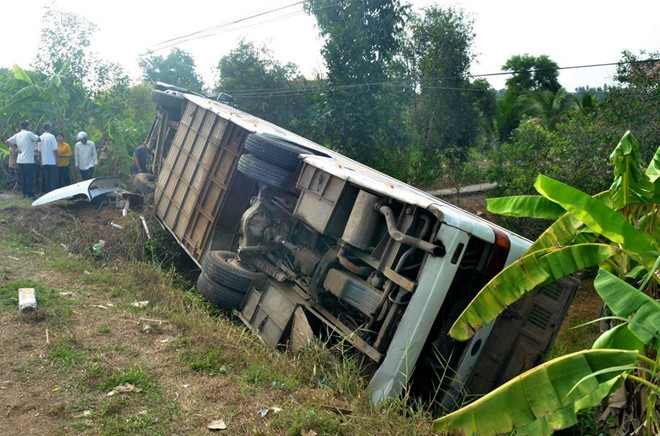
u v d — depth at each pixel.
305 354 5.35
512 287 4.26
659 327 3.38
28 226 10.05
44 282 7.00
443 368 5.36
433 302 4.96
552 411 3.29
